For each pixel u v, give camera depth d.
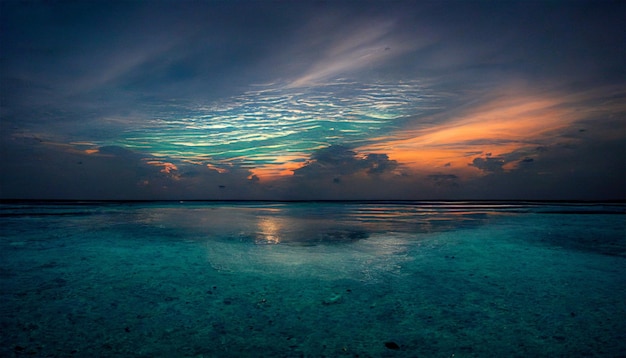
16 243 9.87
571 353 3.23
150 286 5.43
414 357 3.17
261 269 6.59
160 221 17.52
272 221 17.78
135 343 3.44
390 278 5.93
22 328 3.79
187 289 5.27
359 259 7.55
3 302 4.65
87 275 6.12
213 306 4.52
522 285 5.50
